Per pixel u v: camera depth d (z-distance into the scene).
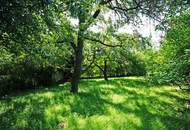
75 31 12.88
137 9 22.92
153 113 15.95
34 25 10.23
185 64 14.52
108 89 26.31
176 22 18.02
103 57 36.75
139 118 14.34
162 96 22.39
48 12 9.86
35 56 13.06
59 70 38.88
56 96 22.45
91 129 12.41
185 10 17.39
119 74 53.00
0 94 28.55
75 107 17.12
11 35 11.35
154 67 18.55
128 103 18.72
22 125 13.28
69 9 7.80
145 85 30.31
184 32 17.56
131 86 29.16
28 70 32.53
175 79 15.12
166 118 14.86
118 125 12.93
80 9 7.72
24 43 11.92
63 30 12.34
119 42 27.81
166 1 19.58
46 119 14.36
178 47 17.78
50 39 12.62
